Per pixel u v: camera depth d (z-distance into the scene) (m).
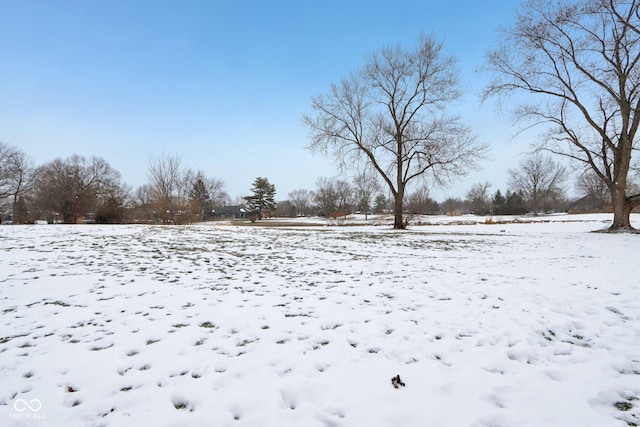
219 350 2.90
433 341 3.14
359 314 3.89
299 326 3.50
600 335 3.31
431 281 5.61
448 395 2.25
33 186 43.31
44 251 8.12
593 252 9.40
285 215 94.25
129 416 2.00
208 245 10.35
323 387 2.33
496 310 4.04
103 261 7.01
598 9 14.71
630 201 16.45
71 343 2.98
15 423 1.90
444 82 19.84
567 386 2.38
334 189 68.38
